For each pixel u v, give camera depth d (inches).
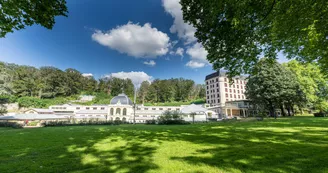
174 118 1082.1
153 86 3695.9
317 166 164.1
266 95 1327.5
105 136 423.5
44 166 181.2
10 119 1476.4
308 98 1323.8
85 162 194.5
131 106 2228.1
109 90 3956.7
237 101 2325.3
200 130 510.9
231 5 276.7
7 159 209.6
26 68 3139.8
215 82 2938.0
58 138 393.7
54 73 3218.5
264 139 310.7
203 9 358.9
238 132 422.9
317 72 1309.1
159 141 327.6
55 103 2760.8
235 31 344.8
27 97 2481.5
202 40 431.8
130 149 259.8
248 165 171.8
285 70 1363.2
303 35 339.3
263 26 352.8
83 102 3083.2
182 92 3703.3
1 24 225.1
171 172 158.6
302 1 255.4
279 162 178.5
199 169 164.2
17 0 221.0
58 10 270.7
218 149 243.8
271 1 268.5
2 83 2363.4
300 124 564.7
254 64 426.6
